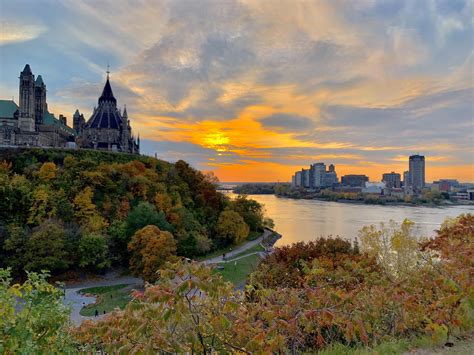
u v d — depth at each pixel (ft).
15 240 171.63
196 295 24.39
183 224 236.63
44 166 233.14
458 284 32.83
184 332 21.75
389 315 36.94
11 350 22.99
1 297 23.86
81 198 214.28
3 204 200.03
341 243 90.74
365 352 30.40
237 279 171.22
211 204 304.71
